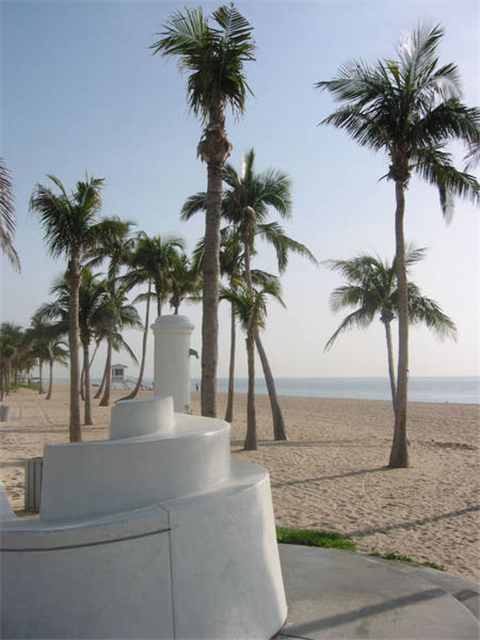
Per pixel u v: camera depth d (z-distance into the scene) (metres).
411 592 4.04
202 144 8.29
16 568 2.68
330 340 18.34
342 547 5.77
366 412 30.61
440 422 23.97
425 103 11.62
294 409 33.56
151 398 3.70
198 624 2.84
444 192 12.00
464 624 3.48
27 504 6.43
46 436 17.03
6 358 44.88
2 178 10.30
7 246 10.44
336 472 11.12
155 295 26.75
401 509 8.01
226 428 3.66
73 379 12.28
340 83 11.52
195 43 7.97
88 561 2.68
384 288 16.72
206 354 7.93
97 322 20.48
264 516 3.43
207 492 3.21
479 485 9.84
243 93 8.32
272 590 3.34
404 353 12.02
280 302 17.92
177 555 2.84
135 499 3.02
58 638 2.62
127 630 2.68
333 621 3.50
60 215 11.79
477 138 11.20
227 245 18.80
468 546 6.20
